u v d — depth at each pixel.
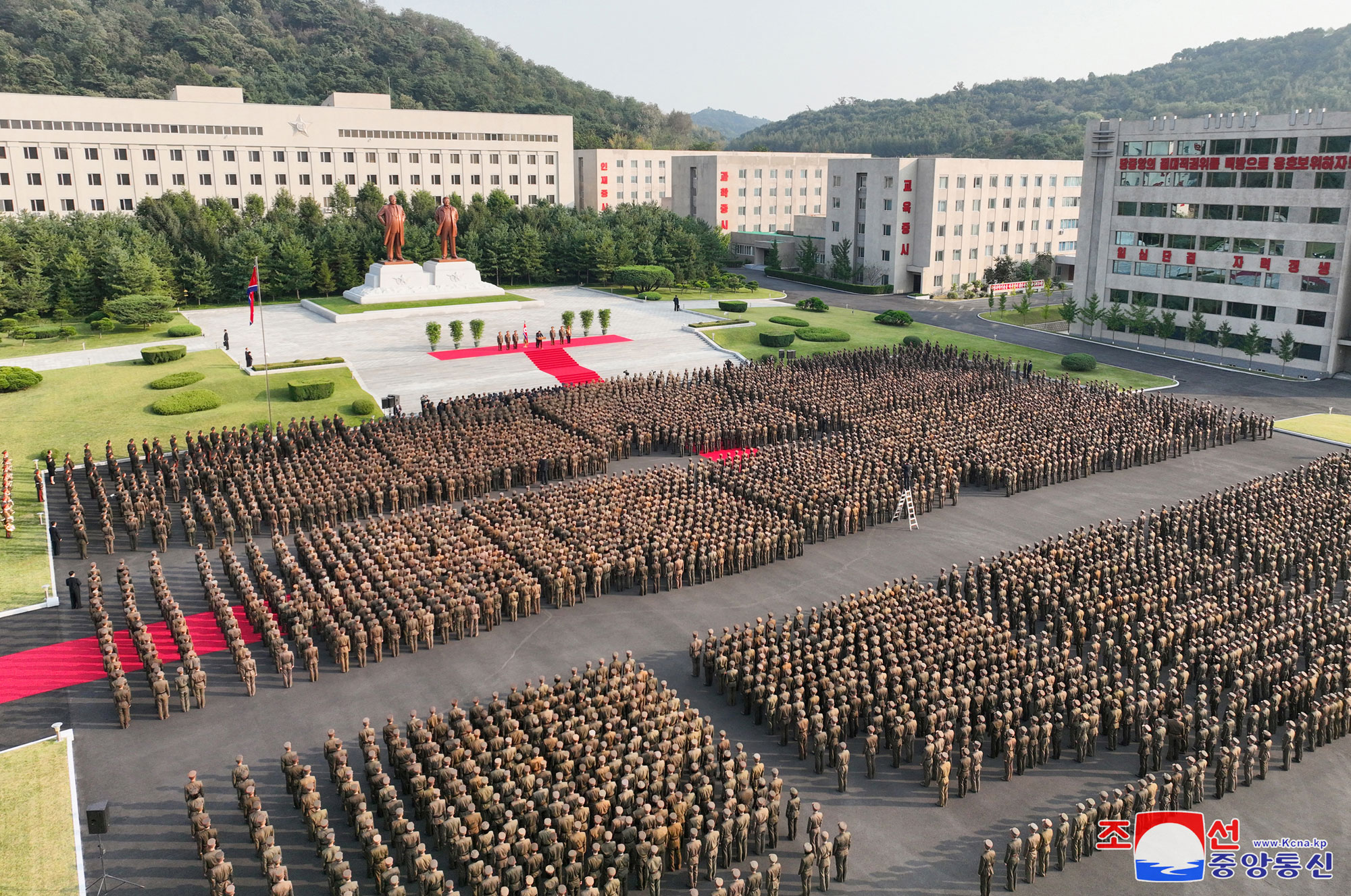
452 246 101.75
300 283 94.00
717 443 49.53
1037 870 20.27
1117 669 26.41
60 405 54.62
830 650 27.06
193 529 37.69
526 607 32.16
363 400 55.25
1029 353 75.38
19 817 21.52
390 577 31.59
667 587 34.28
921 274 108.19
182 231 92.81
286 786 22.72
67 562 36.03
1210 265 75.00
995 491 44.88
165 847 20.67
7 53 144.88
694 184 146.00
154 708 26.30
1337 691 25.91
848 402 54.41
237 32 191.00
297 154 125.75
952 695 24.84
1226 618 29.28
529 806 20.17
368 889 19.59
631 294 100.62
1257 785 23.38
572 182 146.38
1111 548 34.38
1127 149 79.94
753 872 18.98
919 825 21.83
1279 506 38.34
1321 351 68.81
